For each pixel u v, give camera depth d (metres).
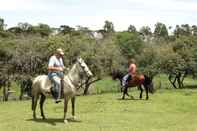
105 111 23.14
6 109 24.78
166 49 66.25
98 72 51.84
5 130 16.42
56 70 18.11
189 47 67.44
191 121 20.11
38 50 48.97
